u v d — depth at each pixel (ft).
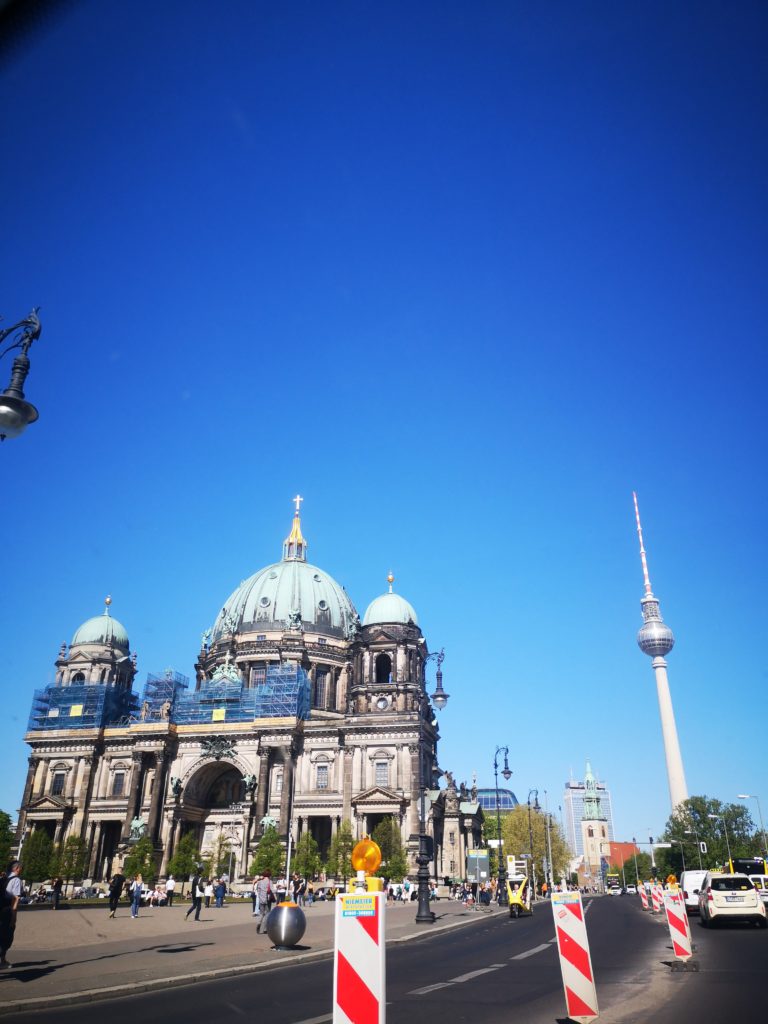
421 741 397.19
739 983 74.49
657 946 115.96
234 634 484.33
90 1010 66.03
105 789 428.56
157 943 124.36
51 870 381.19
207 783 432.66
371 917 38.99
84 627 505.66
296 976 88.48
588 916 222.48
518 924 187.42
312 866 359.25
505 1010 62.90
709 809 542.98
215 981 84.94
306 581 501.56
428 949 125.08
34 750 443.32
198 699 444.96
